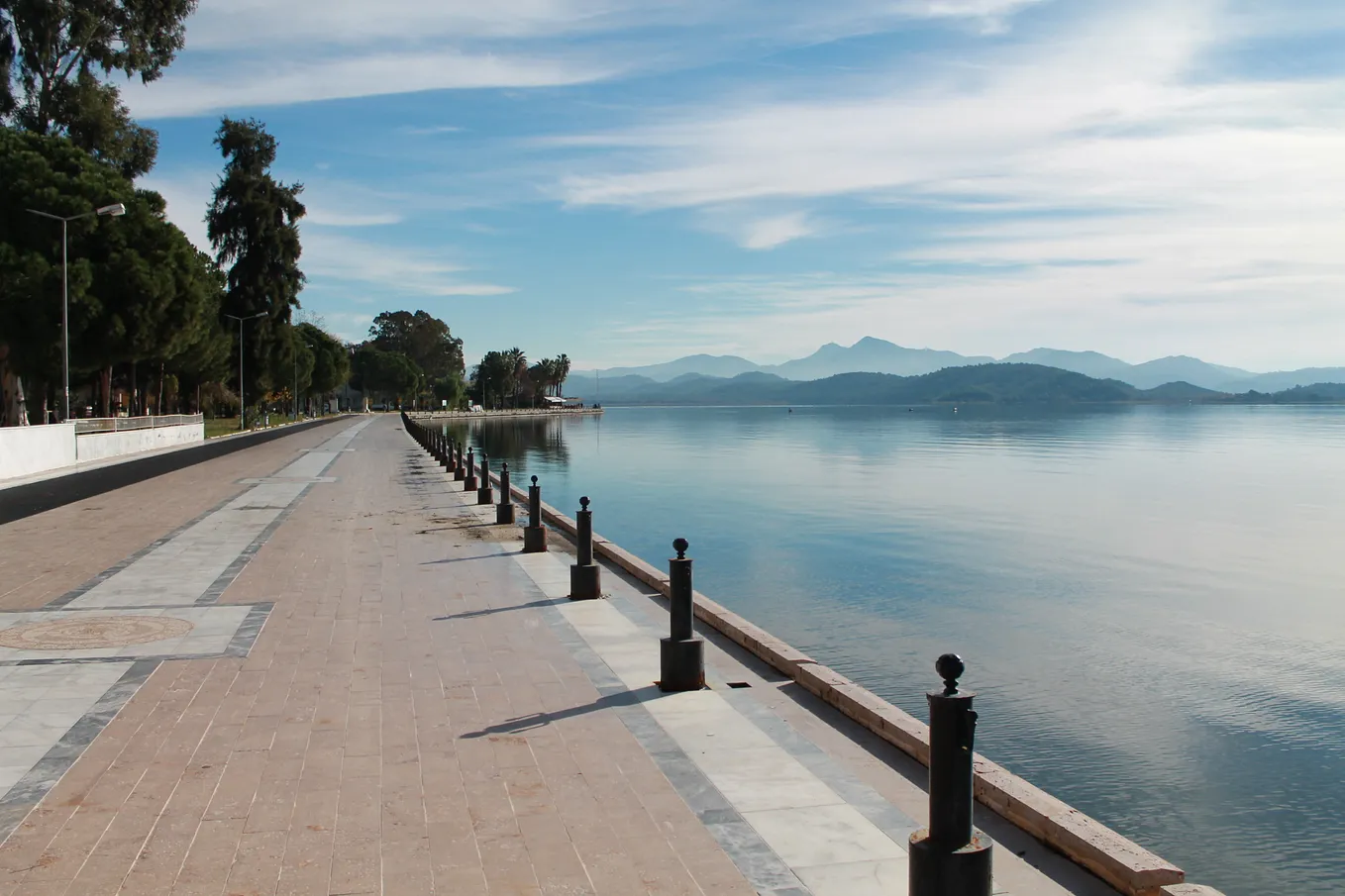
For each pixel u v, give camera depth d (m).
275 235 72.00
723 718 7.04
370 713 7.07
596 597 11.34
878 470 46.53
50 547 15.22
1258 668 12.38
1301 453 60.34
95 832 5.07
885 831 5.20
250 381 74.38
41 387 53.09
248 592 11.60
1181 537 24.48
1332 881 6.84
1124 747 9.43
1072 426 116.50
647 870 4.71
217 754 6.21
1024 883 4.77
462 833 5.11
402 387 169.50
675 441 79.69
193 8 53.81
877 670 11.95
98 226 44.69
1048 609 15.77
